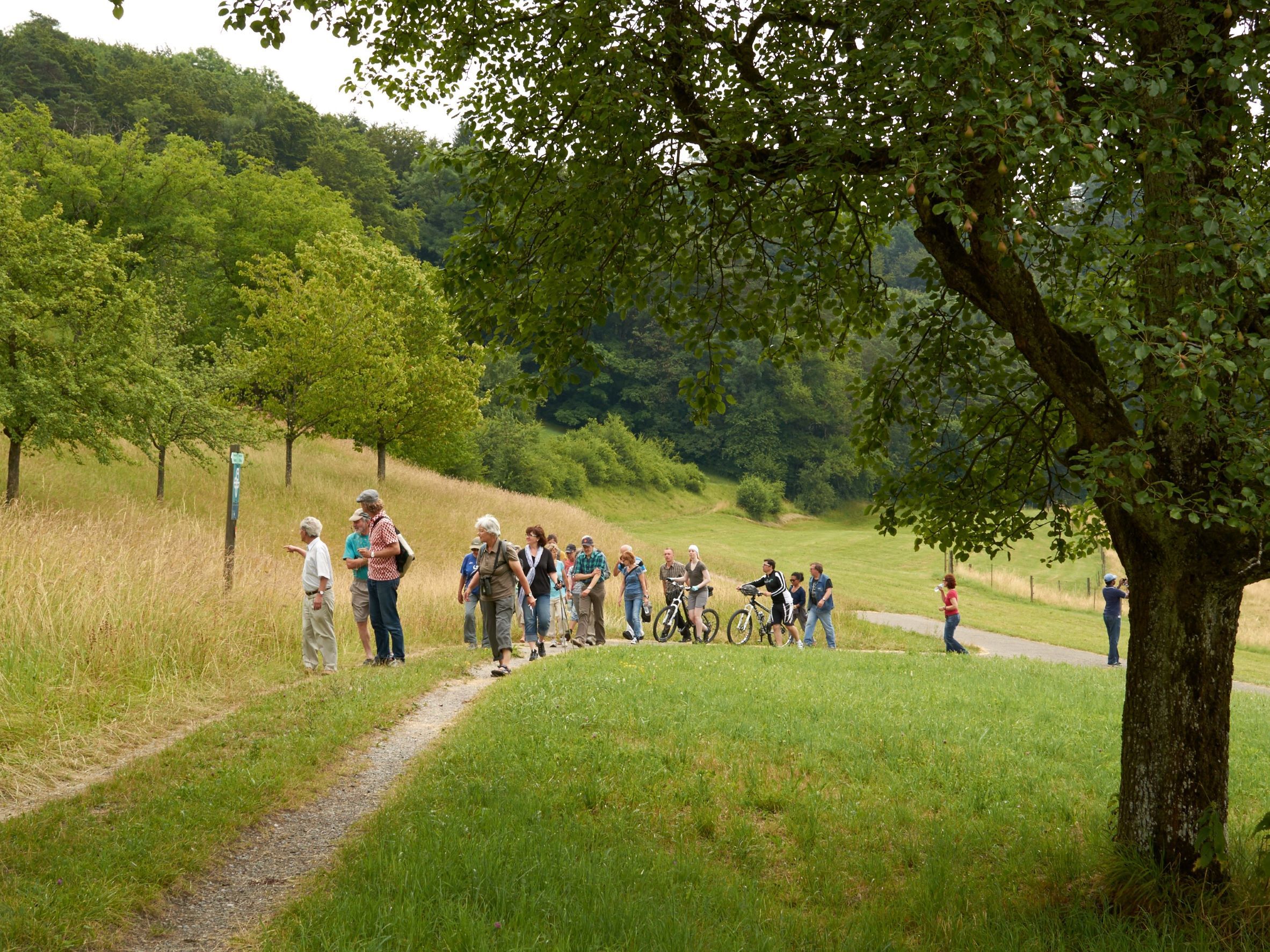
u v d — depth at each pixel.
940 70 4.20
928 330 7.05
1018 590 42.75
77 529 13.17
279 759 6.41
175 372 25.52
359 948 3.54
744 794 6.21
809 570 44.50
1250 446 4.18
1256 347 4.04
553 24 6.04
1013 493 6.66
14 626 8.77
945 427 7.04
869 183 5.59
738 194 6.05
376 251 39.56
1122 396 5.47
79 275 20.73
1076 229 6.23
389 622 11.67
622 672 11.28
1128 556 4.97
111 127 81.69
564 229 6.12
